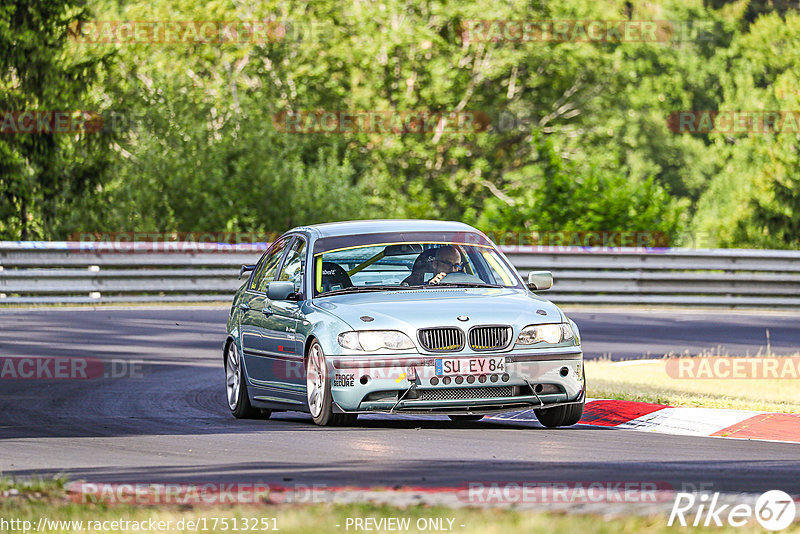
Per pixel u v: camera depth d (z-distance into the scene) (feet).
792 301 238.27
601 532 48.75
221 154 310.65
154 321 195.72
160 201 303.68
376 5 460.96
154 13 401.70
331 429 92.32
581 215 279.28
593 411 103.76
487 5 456.86
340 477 68.03
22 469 73.61
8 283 219.20
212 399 119.65
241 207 309.22
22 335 174.60
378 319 90.79
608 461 75.41
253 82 430.20
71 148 311.68
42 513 54.39
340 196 325.62
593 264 238.07
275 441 85.66
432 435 88.58
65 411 108.88
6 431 94.68
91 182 314.35
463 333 90.22
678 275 238.27
